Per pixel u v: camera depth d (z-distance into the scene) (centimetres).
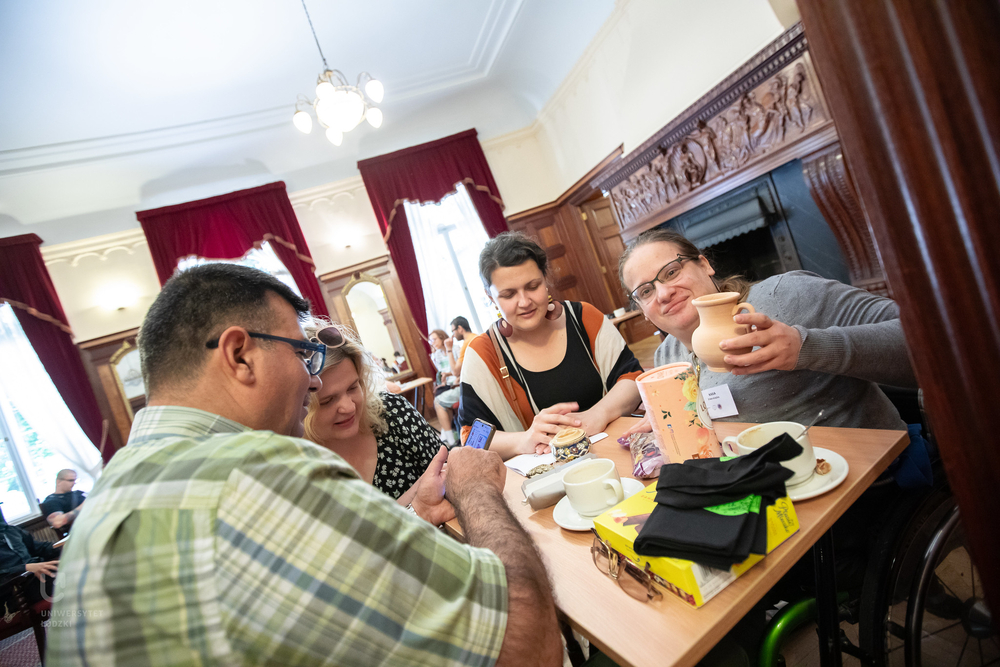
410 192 660
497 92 662
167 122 505
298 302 76
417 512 94
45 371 575
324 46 473
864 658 82
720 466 62
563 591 62
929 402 31
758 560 55
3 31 353
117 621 44
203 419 61
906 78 27
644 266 116
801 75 322
